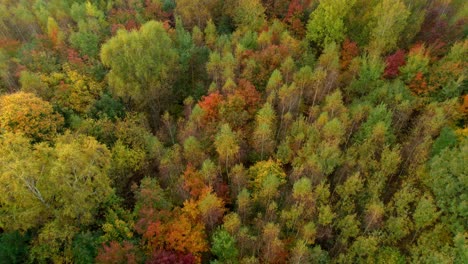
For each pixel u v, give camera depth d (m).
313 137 52.31
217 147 51.72
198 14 80.25
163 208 45.56
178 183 49.31
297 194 45.69
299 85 60.50
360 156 51.94
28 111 50.47
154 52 63.66
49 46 74.75
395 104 56.16
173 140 59.88
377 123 50.66
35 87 58.44
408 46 69.12
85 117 58.34
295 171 49.97
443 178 46.59
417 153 51.22
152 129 67.38
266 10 83.31
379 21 64.81
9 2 91.31
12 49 75.62
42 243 39.59
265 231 42.53
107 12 85.81
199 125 57.91
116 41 61.78
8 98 51.41
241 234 43.28
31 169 39.81
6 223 40.28
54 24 75.50
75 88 60.31
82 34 70.69
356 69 63.75
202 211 44.19
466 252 39.69
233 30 83.00
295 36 76.38
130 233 41.59
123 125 55.81
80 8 80.94
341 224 46.44
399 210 46.69
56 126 53.00
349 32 73.25
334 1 66.12
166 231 42.50
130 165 52.03
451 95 57.16
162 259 38.59
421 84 59.31
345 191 48.12
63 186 40.91
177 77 69.88
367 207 47.44
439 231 44.81
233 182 50.00
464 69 56.62
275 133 57.97
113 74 61.56
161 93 65.62
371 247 44.16
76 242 39.91
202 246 42.72
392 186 53.12
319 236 47.00
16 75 63.94
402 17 64.38
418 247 44.97
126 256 38.44
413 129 54.84
